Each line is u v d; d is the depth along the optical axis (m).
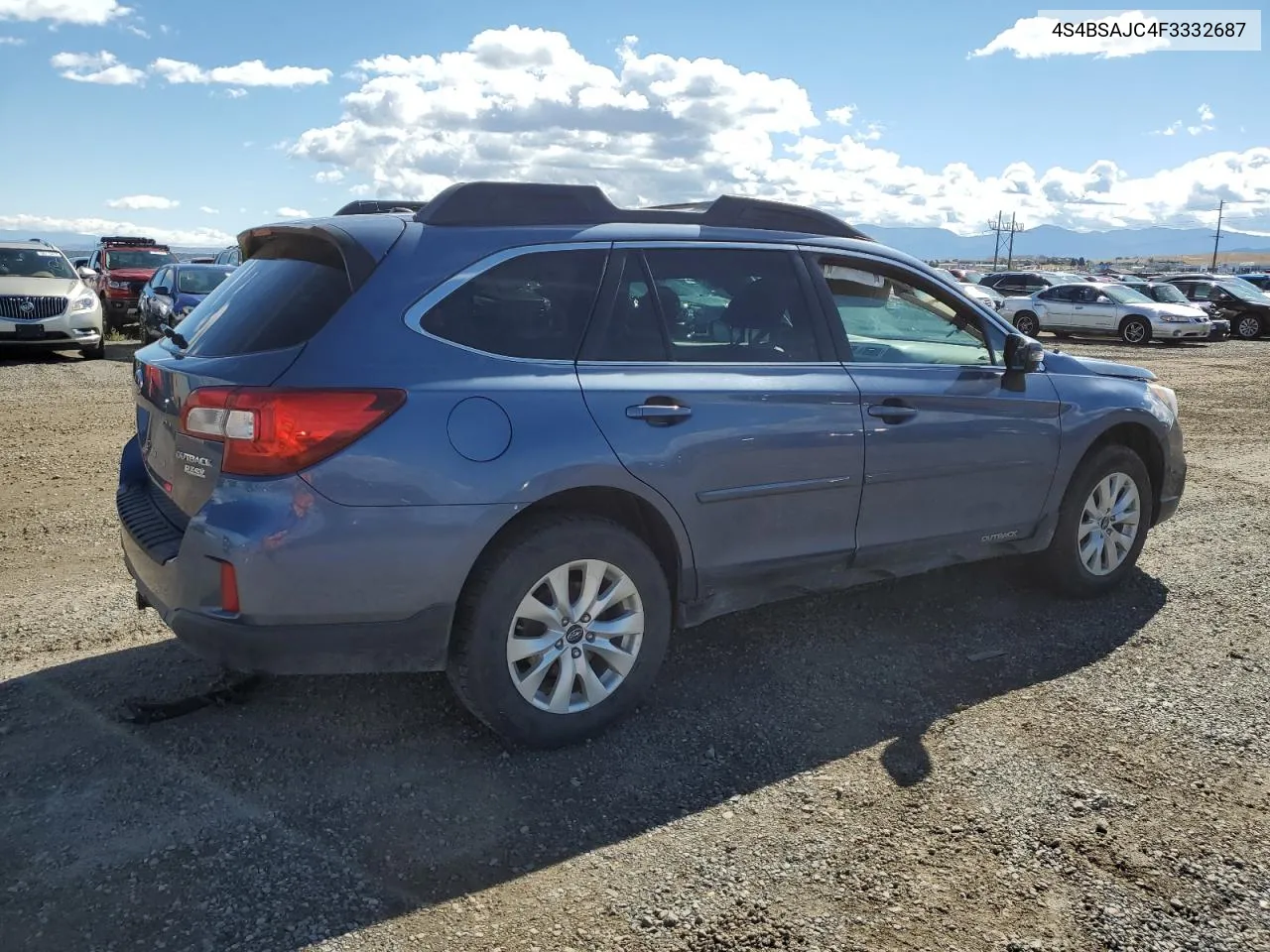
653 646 3.57
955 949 2.48
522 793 3.15
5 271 15.37
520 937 2.50
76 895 2.61
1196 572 5.45
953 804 3.12
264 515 2.94
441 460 3.09
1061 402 4.64
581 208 3.64
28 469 7.61
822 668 4.13
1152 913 2.62
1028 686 3.98
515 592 3.25
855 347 4.11
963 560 4.48
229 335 3.31
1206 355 21.39
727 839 2.93
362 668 3.15
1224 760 3.41
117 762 3.29
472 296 3.31
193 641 3.08
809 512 3.89
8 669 3.98
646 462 3.43
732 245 3.88
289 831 2.93
